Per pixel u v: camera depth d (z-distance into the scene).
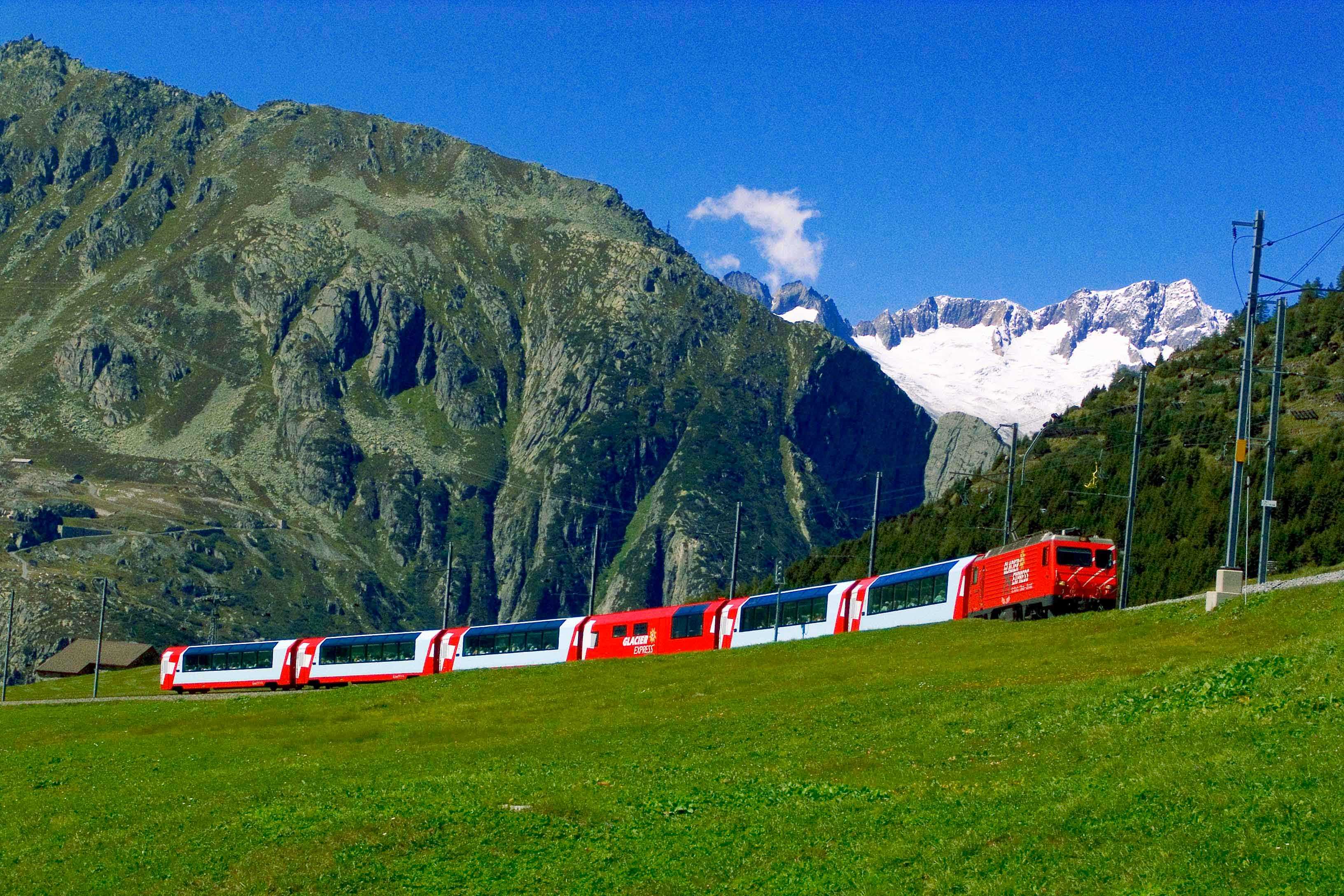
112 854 47.88
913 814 37.91
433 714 86.25
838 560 194.50
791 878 34.34
